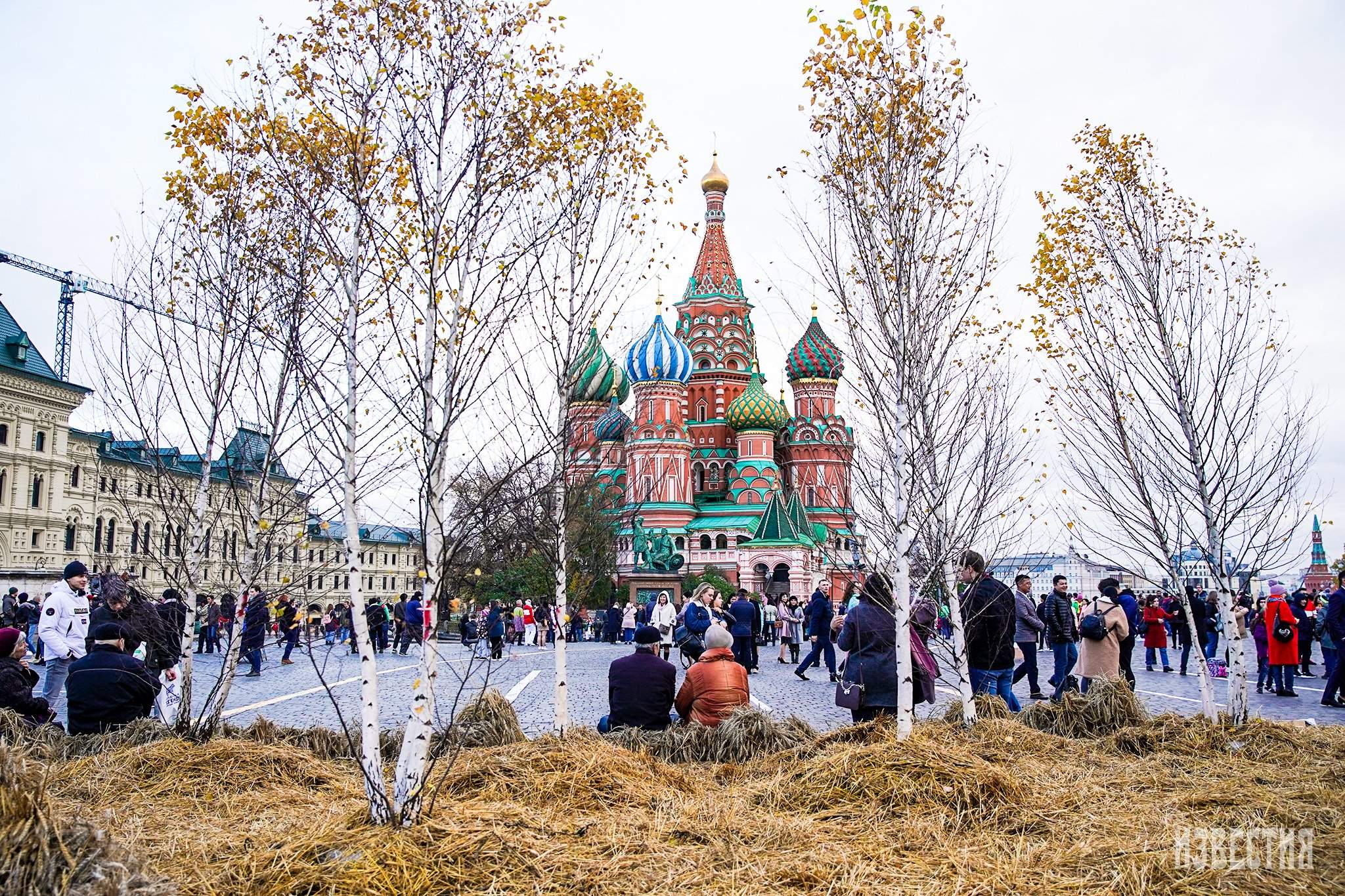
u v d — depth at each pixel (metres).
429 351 7.06
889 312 10.47
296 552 10.79
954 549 10.95
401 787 6.21
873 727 9.59
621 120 9.44
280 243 10.24
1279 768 8.86
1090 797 7.56
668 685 11.56
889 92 10.69
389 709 15.68
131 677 10.37
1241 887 5.42
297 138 8.42
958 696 15.87
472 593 13.48
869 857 6.02
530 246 8.38
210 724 10.10
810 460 81.12
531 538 11.40
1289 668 18.02
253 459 11.23
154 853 6.05
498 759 7.89
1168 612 24.03
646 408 81.94
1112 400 12.28
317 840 5.80
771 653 34.47
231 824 6.84
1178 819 6.80
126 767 8.17
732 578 75.94
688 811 6.97
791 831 6.48
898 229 10.41
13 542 62.97
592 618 54.53
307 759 8.80
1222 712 10.85
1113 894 5.38
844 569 11.28
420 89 7.79
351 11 7.89
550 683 20.67
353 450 7.04
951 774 7.19
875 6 10.66
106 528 39.66
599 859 5.84
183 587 10.82
